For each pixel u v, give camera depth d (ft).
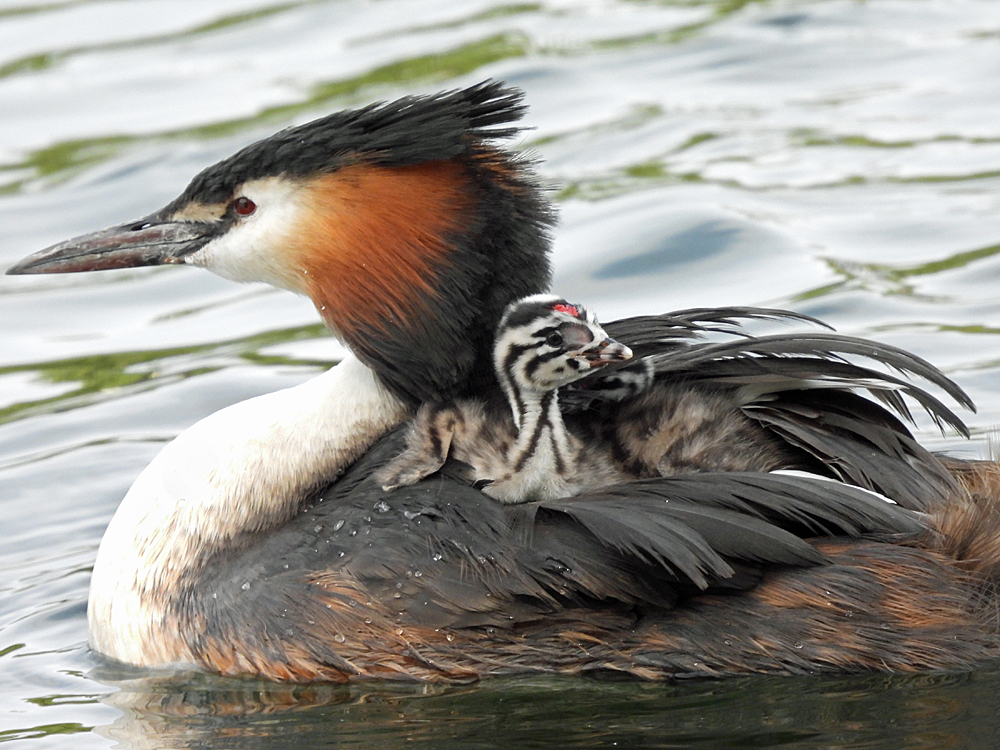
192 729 35.42
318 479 39.37
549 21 94.02
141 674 38.75
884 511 35.14
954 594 35.27
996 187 68.13
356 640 36.37
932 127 75.41
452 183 38.29
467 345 38.52
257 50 93.45
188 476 39.93
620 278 62.95
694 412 37.40
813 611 35.24
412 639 36.17
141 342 64.13
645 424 37.58
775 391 37.91
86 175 78.69
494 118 38.99
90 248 41.32
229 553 38.65
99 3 101.55
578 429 37.86
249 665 37.17
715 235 65.41
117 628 39.55
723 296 60.64
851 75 82.94
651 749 33.22
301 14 98.73
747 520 34.73
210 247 40.47
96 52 94.99
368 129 38.65
